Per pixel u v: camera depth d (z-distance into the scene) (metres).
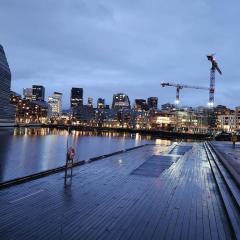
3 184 16.56
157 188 17.70
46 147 78.69
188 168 25.72
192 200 15.15
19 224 11.04
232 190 15.93
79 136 154.75
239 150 43.97
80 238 9.90
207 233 10.61
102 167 25.06
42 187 16.94
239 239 9.47
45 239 9.75
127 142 119.31
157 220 11.91
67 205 13.65
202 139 170.50
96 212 12.74
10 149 69.00
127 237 10.08
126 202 14.47
